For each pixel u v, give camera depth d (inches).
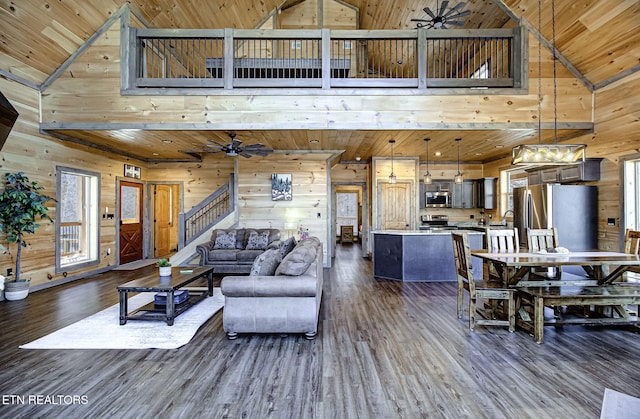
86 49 186.5
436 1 220.8
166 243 378.3
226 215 288.2
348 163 362.0
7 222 171.9
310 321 122.6
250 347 117.1
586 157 189.2
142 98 186.7
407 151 288.5
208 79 187.3
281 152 288.0
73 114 187.8
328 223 288.2
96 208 254.5
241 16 255.3
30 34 163.2
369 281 229.0
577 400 83.8
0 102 120.4
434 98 186.5
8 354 110.5
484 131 194.7
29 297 182.5
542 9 172.7
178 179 339.9
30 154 190.5
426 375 97.0
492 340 122.8
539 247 161.9
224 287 121.5
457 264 147.9
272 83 187.6
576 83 187.6
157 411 80.1
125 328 133.5
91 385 91.5
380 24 283.1
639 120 163.9
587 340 122.5
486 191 329.1
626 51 161.2
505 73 238.2
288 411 80.2
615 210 180.4
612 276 145.6
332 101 187.2
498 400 84.1
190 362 105.5
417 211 325.1
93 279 232.2
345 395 86.8
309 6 290.4
